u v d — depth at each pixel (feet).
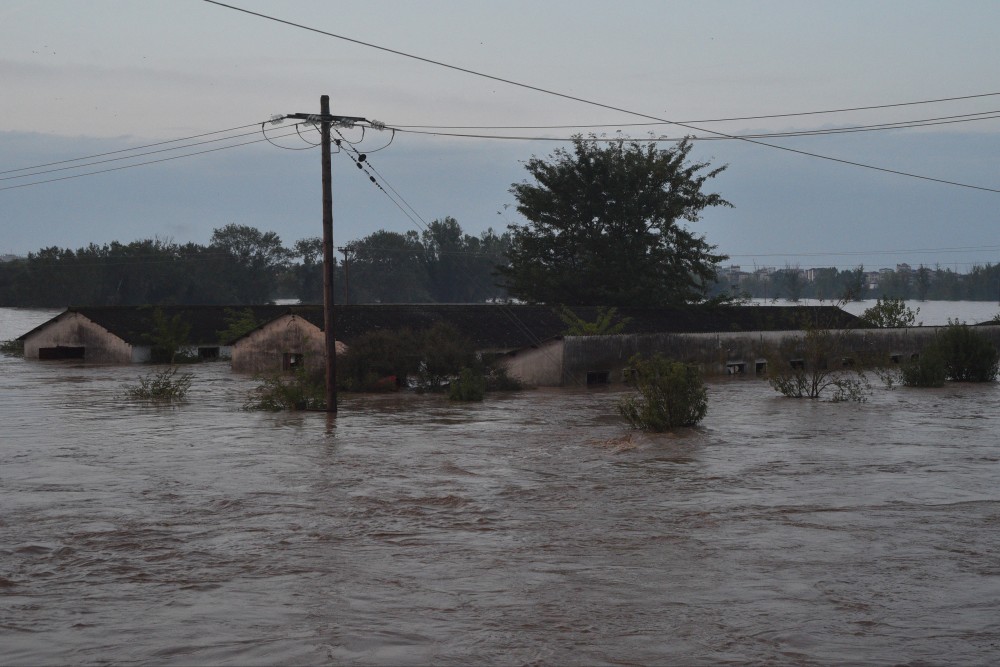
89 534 36.50
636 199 187.62
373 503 42.42
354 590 28.76
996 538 35.32
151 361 166.50
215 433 68.54
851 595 27.96
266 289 438.40
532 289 190.29
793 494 44.37
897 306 183.62
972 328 162.30
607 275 183.32
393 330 133.08
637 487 46.34
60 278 392.27
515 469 51.90
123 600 27.81
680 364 71.46
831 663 22.38
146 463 54.13
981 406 87.15
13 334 273.75
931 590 28.48
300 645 23.70
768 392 106.83
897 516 39.37
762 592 28.32
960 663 22.35
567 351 119.75
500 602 27.45
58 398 98.53
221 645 23.71
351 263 465.47
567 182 188.14
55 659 22.75
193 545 34.73
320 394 90.48
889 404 89.71
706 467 52.37
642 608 26.78
